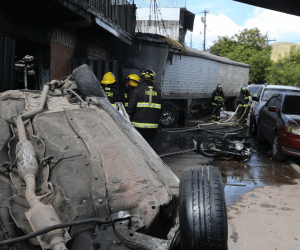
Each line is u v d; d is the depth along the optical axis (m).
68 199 2.29
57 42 9.49
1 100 4.01
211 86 17.31
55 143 3.04
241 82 22.86
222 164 7.28
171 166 6.93
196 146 8.12
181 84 13.59
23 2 7.29
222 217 2.04
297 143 6.99
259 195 5.29
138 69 12.10
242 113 14.81
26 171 2.62
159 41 11.64
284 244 3.69
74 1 7.90
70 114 3.63
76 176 2.56
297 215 4.49
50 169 2.75
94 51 12.27
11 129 3.37
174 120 12.62
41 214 2.10
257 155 8.32
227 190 5.52
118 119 3.62
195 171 2.40
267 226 4.13
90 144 3.02
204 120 16.31
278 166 7.24
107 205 2.18
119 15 11.62
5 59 7.14
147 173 2.64
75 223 1.95
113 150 2.94
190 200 2.12
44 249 1.91
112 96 5.95
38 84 9.27
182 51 12.75
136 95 5.14
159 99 5.27
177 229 2.14
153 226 2.19
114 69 10.69
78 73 4.46
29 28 7.95
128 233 1.95
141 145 3.11
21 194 2.52
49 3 7.43
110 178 2.52
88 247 1.93
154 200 2.28
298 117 7.39
